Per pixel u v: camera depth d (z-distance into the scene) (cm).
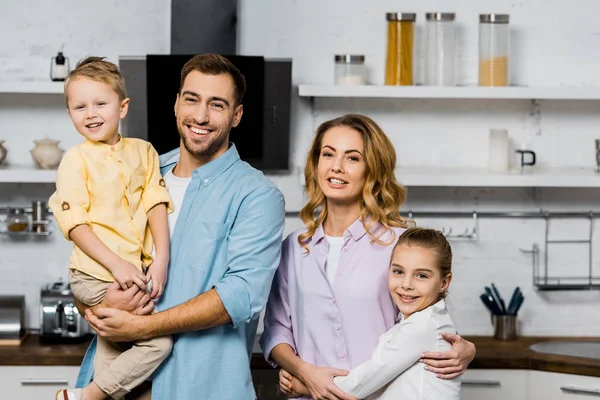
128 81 403
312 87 409
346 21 442
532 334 455
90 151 271
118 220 268
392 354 268
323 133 292
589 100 447
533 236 453
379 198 292
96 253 262
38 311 453
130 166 275
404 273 275
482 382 402
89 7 439
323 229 295
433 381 270
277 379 408
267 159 419
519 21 444
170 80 397
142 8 439
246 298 264
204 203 274
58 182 268
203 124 269
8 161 447
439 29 416
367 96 415
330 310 281
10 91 409
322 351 282
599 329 455
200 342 271
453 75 418
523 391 403
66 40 441
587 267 454
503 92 409
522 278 454
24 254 452
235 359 275
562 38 445
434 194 450
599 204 452
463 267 453
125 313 261
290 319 295
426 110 447
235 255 268
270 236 272
